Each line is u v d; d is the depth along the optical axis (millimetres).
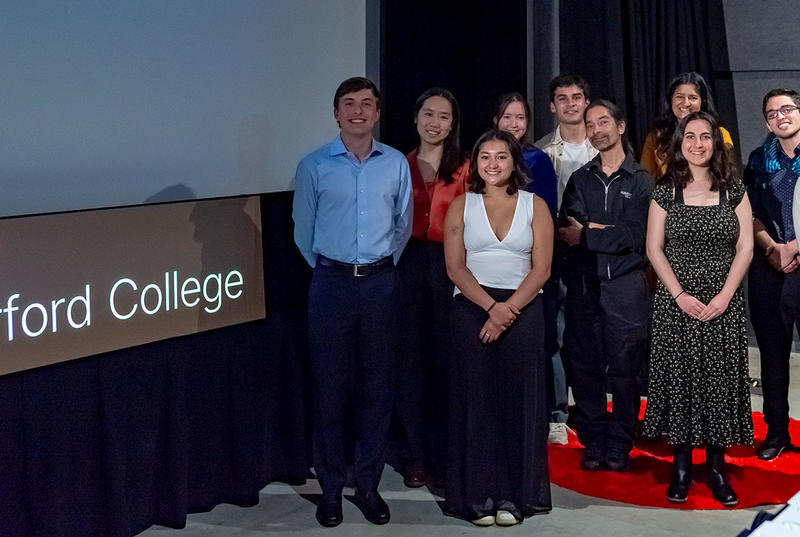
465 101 4922
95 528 3246
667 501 3793
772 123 4160
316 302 3562
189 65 3615
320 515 3633
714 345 3705
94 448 3209
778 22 6031
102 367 3191
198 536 3510
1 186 3029
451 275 3594
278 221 3859
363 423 3676
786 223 4191
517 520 3596
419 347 3977
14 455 2943
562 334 4680
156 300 3365
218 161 3768
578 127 4539
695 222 3695
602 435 4184
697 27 5965
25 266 2930
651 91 5727
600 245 4012
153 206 3328
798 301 4180
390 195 3549
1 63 2996
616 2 5496
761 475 4059
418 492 3957
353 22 4316
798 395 5250
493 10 5016
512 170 3584
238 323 3717
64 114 3197
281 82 4004
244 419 3754
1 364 2887
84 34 3236
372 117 3484
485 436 3605
